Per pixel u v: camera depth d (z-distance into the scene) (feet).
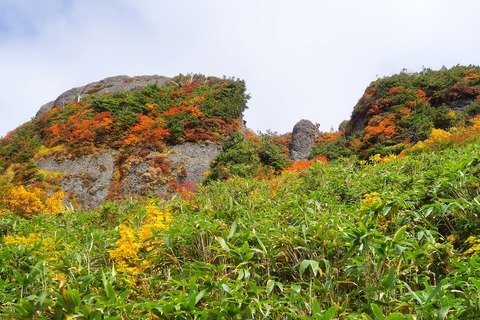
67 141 124.47
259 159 95.55
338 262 9.87
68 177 108.58
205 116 127.24
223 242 9.93
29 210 35.01
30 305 7.52
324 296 8.87
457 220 13.08
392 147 78.79
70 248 14.34
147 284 11.02
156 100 147.64
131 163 107.55
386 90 122.93
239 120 143.23
